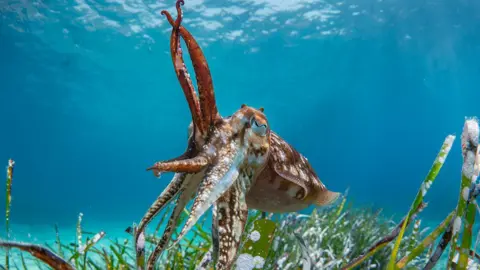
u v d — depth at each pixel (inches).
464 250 44.8
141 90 2004.2
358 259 58.2
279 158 85.2
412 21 1283.2
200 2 1143.0
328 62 1670.8
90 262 107.6
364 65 1705.2
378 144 2674.7
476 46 1446.9
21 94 2030.0
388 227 229.6
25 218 1397.6
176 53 64.4
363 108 2271.2
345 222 194.1
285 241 135.7
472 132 43.8
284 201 92.8
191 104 66.4
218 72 1800.0
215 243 60.2
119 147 3061.0
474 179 45.4
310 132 2637.8
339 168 2967.5
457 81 1833.2
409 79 1835.6
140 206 3216.0
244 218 66.4
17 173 2918.3
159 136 2925.7
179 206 67.5
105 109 2295.8
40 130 2674.7
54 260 40.5
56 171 3166.8
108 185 3390.7
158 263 102.9
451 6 1218.6
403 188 2701.8
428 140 2506.2
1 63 1644.9
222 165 65.8
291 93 2060.8
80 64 1652.3
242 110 71.4
